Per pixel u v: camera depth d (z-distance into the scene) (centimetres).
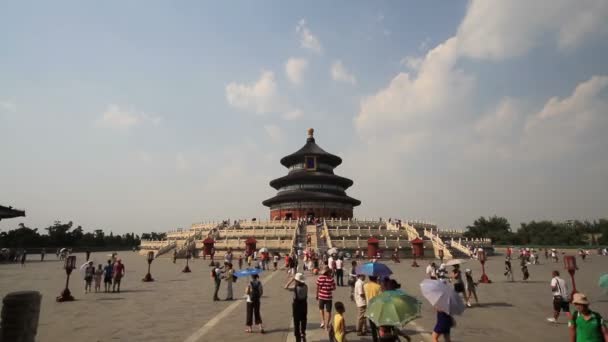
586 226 11812
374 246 5650
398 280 3094
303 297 1241
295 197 9175
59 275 3734
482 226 13325
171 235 8406
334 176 9769
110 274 2586
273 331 1444
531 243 11650
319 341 1295
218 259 6053
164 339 1337
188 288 2752
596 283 2919
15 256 6406
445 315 1067
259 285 1470
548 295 2312
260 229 6738
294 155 10094
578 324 856
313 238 6200
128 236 13525
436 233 7275
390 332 928
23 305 779
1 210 5384
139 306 2003
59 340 1328
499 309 1856
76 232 11606
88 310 1891
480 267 4566
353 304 2033
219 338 1345
